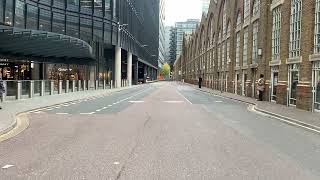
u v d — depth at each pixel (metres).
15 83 27.66
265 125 15.55
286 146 10.69
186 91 54.44
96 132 12.94
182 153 9.42
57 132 12.93
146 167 7.93
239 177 7.20
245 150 9.96
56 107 23.67
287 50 25.92
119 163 8.28
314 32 21.67
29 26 41.34
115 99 33.03
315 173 7.60
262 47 32.06
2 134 12.45
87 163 8.27
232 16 47.59
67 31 48.41
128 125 14.88
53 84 36.19
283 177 7.25
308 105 21.62
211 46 68.38
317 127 14.35
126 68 77.56
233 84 46.59
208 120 17.00
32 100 27.66
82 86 48.41
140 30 88.31
